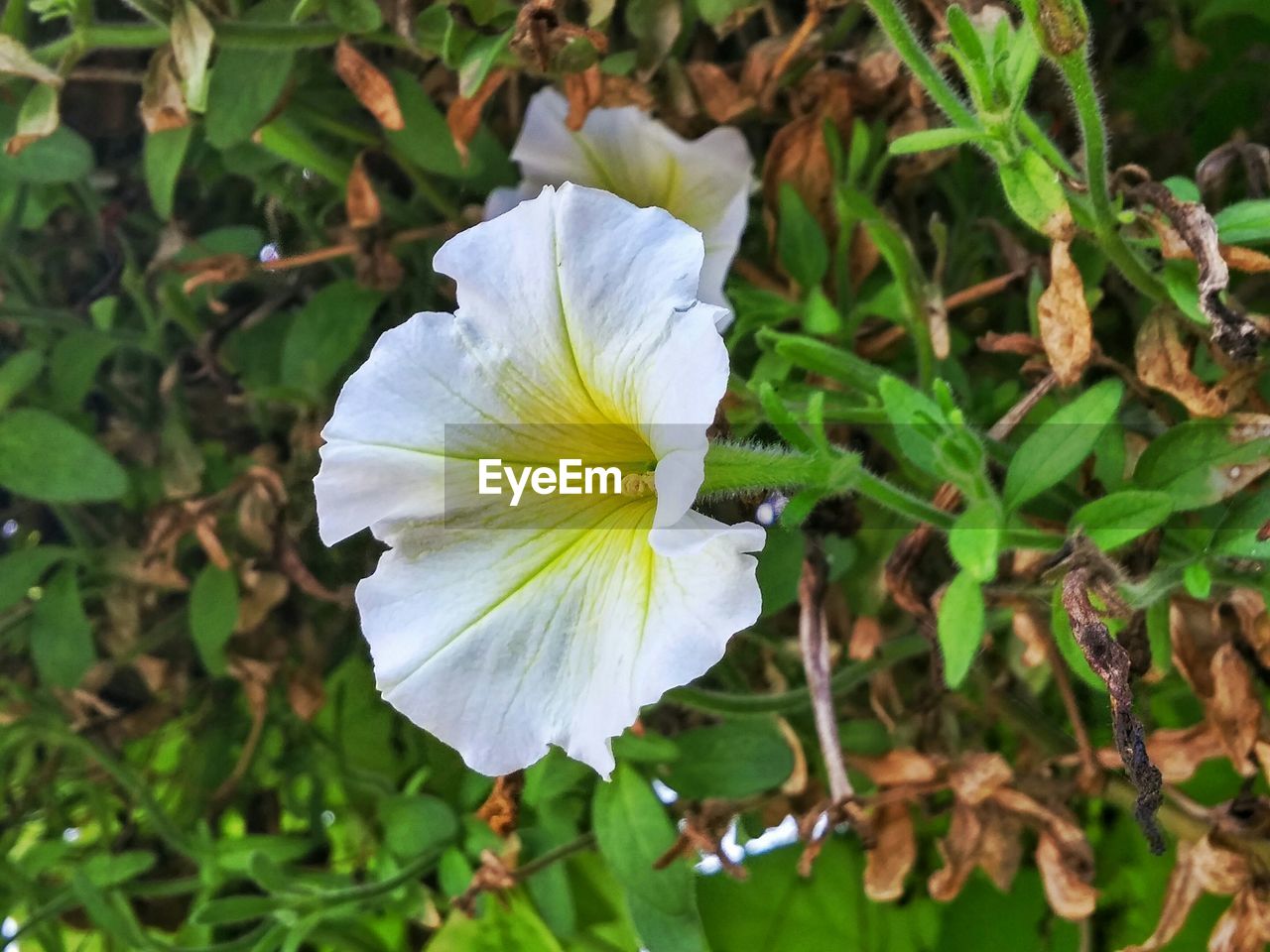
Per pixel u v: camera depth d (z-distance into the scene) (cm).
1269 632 17
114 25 20
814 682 19
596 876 25
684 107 21
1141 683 21
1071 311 16
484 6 18
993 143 15
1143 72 25
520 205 15
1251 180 17
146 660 27
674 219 14
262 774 29
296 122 23
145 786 26
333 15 20
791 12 23
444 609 15
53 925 27
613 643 14
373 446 15
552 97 21
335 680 28
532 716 14
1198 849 18
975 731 23
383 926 26
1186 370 16
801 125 21
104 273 27
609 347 14
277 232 25
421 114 22
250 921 28
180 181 27
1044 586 17
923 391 19
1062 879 20
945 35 19
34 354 24
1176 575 16
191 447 25
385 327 26
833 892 26
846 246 21
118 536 26
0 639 26
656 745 21
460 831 24
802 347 17
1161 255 17
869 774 21
